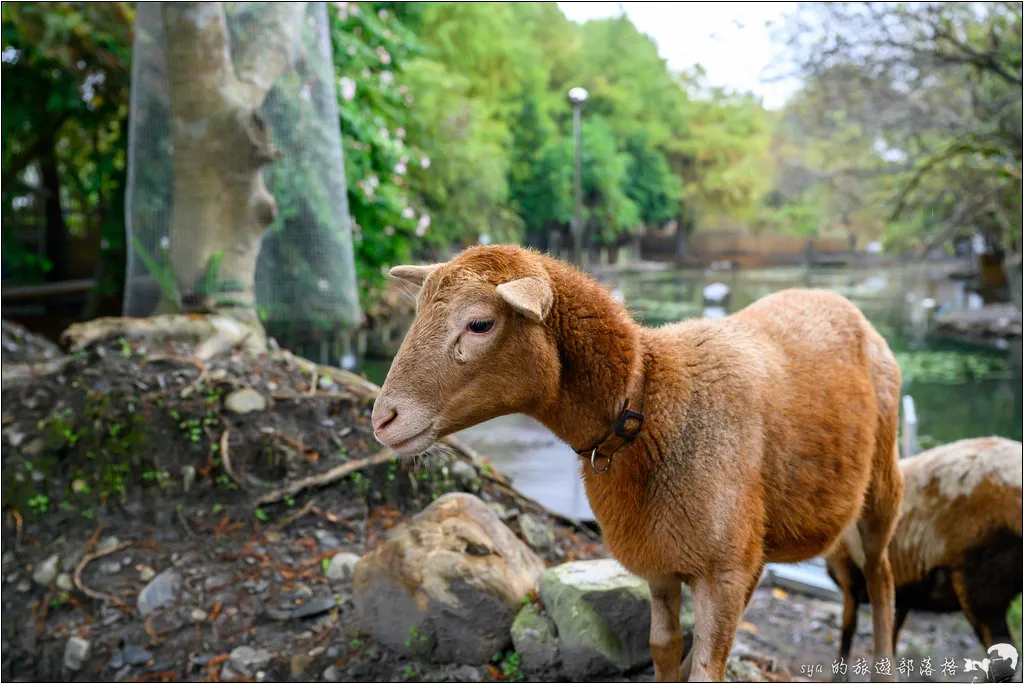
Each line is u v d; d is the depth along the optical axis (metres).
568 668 2.93
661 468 2.21
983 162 10.11
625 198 22.16
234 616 3.38
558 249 20.48
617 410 2.18
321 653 3.18
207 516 3.89
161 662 3.19
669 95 24.88
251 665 3.14
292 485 4.01
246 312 5.31
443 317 2.05
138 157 5.45
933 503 3.28
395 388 2.03
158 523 3.85
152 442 4.07
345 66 7.84
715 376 2.30
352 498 4.04
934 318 12.68
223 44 5.34
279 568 3.63
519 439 5.90
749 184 23.94
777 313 2.71
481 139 15.09
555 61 23.45
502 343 2.04
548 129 20.28
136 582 3.57
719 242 24.95
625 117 24.23
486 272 2.08
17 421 4.20
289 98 5.64
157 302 5.41
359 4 8.98
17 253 10.73
